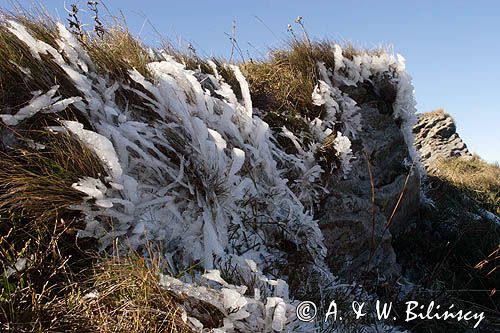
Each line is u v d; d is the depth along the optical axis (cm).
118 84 281
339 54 438
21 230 202
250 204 286
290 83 407
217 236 249
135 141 253
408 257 446
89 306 182
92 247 213
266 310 195
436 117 1170
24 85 237
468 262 421
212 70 396
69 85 250
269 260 268
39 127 226
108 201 211
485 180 795
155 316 185
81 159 220
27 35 247
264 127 315
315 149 362
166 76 291
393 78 474
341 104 414
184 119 273
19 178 204
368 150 417
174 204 245
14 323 171
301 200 340
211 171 264
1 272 188
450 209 569
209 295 192
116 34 348
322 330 245
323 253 306
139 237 221
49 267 195
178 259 231
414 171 479
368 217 376
